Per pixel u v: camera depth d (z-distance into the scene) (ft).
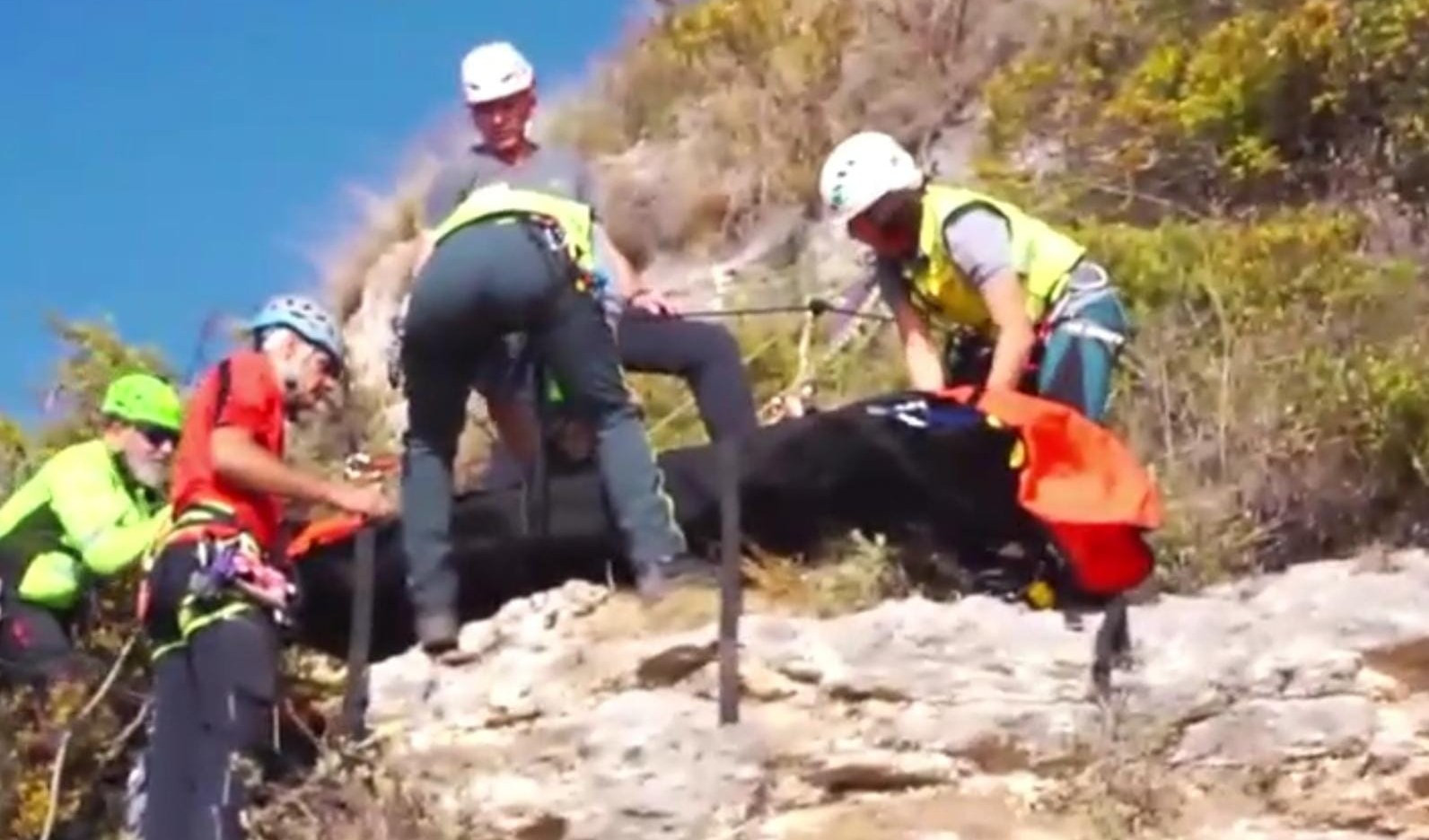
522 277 23.86
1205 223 31.42
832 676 23.25
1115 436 25.03
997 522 24.21
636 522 24.20
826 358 31.19
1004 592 24.25
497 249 23.88
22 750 25.58
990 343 25.39
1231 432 26.63
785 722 23.21
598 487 24.73
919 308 24.84
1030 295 24.59
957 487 24.17
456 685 24.18
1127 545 23.13
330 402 28.48
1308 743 22.80
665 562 24.16
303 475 24.00
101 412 28.09
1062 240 24.75
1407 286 28.53
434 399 24.43
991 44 38.86
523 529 24.82
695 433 30.07
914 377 24.72
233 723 23.13
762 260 36.22
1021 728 23.02
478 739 23.80
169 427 25.91
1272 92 32.94
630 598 24.45
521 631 24.31
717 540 24.79
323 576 25.31
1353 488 25.86
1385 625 23.04
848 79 38.93
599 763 23.15
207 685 23.18
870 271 29.55
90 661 25.81
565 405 24.77
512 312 23.98
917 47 39.19
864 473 24.38
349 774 23.73
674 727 23.12
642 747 23.07
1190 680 23.06
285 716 24.04
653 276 36.83
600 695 23.67
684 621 23.89
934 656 23.31
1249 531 25.62
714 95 40.04
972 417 23.88
